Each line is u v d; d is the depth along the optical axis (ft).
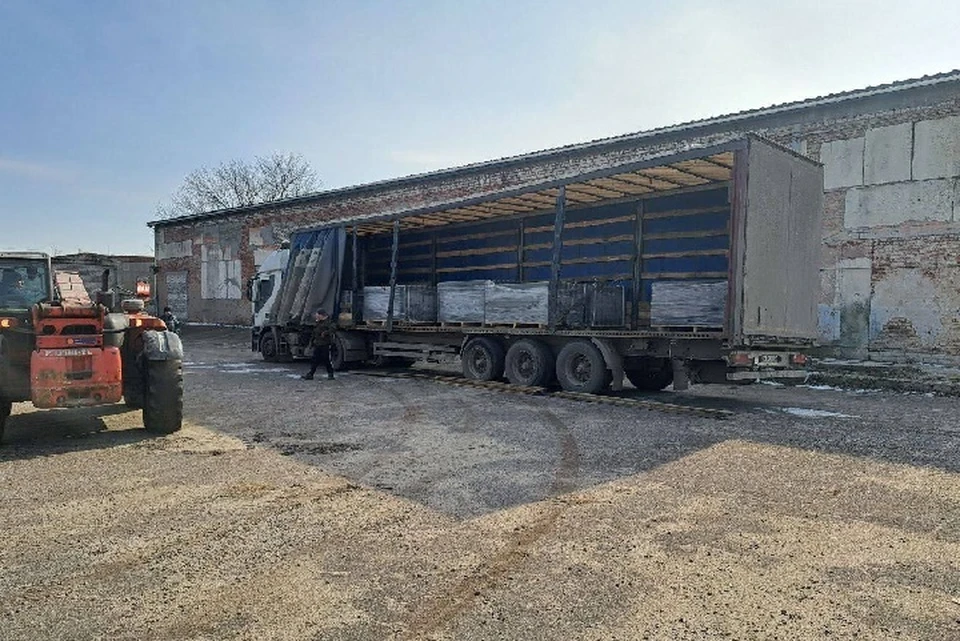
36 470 19.85
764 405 34.17
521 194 40.14
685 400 36.09
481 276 50.70
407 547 13.78
